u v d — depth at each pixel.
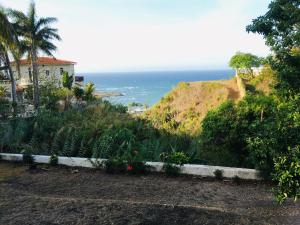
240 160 10.12
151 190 8.27
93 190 8.27
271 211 6.90
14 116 18.03
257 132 9.32
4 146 12.24
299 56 5.96
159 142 11.86
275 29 6.27
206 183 8.80
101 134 12.34
